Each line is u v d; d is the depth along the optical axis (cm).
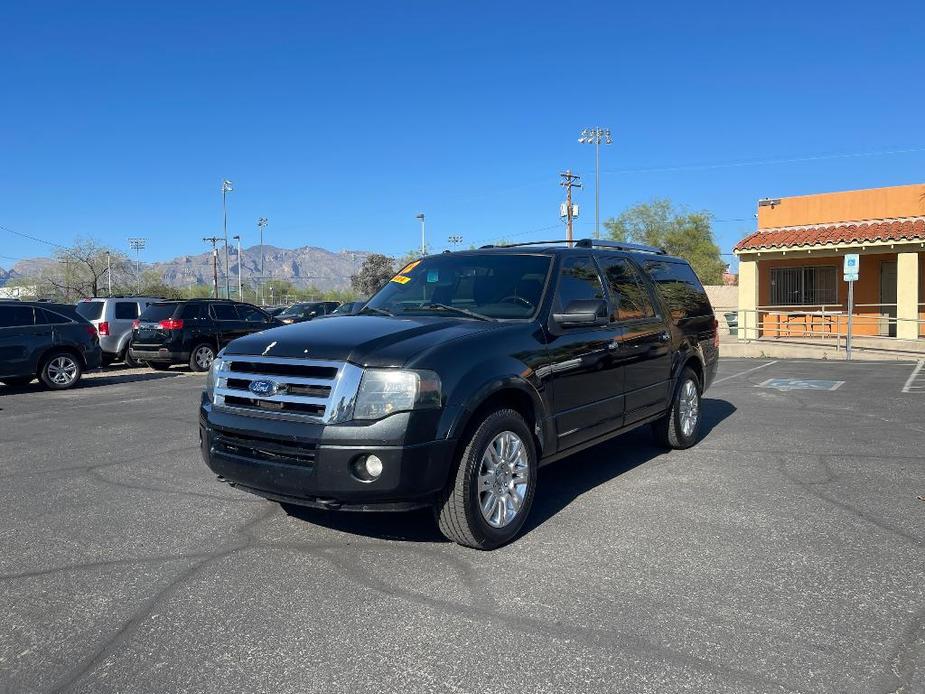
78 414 1015
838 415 947
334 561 435
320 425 413
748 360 1828
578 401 538
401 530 490
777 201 2320
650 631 343
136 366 1819
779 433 823
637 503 546
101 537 482
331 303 3042
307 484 413
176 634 346
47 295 6550
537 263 562
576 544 459
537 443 497
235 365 463
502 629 346
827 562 427
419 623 353
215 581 407
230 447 454
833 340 2028
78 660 323
